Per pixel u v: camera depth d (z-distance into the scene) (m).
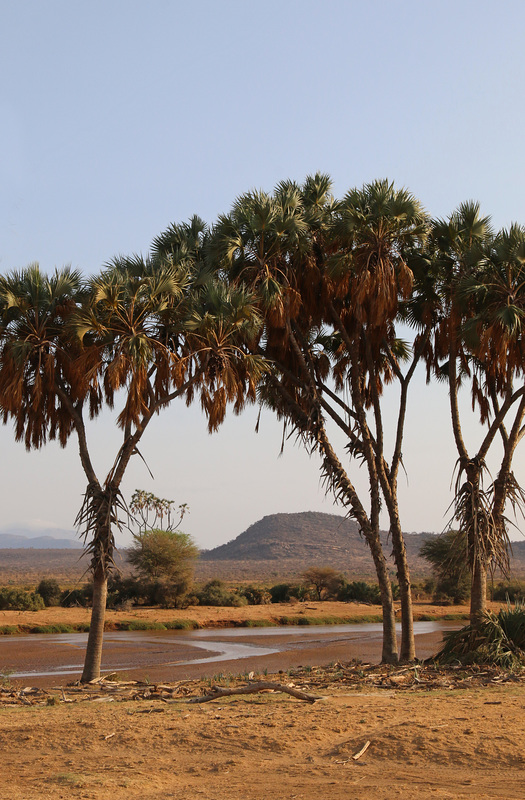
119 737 8.42
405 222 19.20
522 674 14.74
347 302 20.92
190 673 22.28
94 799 6.18
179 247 21.08
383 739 7.77
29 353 17.61
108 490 17.78
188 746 8.03
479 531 18.61
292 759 7.44
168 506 61.12
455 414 19.78
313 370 21.48
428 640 32.94
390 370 22.53
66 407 18.50
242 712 9.89
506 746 7.31
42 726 9.12
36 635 37.72
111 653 29.33
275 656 27.98
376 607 54.97
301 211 20.03
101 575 17.36
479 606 18.44
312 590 64.00
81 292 18.38
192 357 18.31
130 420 16.95
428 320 20.86
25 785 6.70
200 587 62.00
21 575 132.50
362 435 20.33
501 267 18.83
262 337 20.66
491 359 18.83
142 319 17.86
